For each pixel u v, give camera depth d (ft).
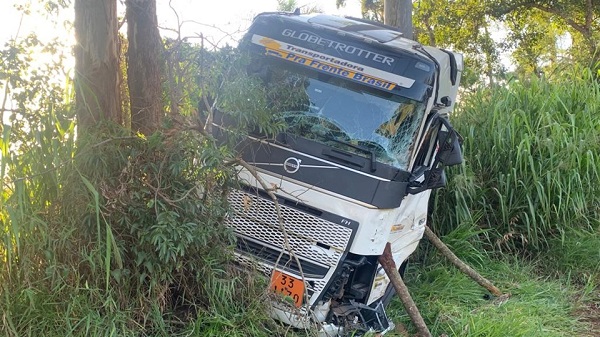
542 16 80.12
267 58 19.15
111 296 14.79
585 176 27.35
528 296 23.17
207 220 15.84
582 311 23.20
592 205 27.81
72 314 14.44
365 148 18.01
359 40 19.16
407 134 18.28
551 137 27.55
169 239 14.64
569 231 26.86
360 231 17.04
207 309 16.56
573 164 27.04
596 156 27.94
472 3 78.23
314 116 18.49
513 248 27.27
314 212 17.29
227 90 16.57
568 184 26.66
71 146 15.14
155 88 17.21
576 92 30.73
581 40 53.72
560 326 21.35
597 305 23.71
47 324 14.33
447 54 21.01
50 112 14.96
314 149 17.76
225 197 16.58
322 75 18.93
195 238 15.14
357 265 17.37
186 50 16.71
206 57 16.65
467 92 30.73
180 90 16.89
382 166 17.44
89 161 14.79
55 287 14.44
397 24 33.88
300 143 17.85
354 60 18.81
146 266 15.02
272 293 16.90
